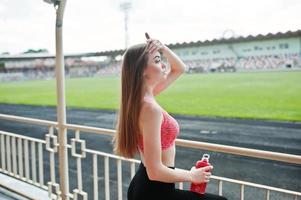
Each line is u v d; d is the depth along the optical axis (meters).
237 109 11.86
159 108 1.44
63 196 3.15
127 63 1.52
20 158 3.82
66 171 3.13
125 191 5.02
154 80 1.53
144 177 1.56
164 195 1.51
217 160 7.08
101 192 4.89
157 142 1.41
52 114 15.45
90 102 16.75
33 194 3.55
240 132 9.91
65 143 3.09
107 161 2.79
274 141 8.71
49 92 19.88
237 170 6.42
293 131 9.78
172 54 1.86
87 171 5.94
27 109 17.55
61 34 2.98
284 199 4.73
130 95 1.48
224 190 5.13
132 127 1.49
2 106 19.45
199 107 12.59
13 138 3.91
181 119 12.41
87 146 8.34
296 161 1.63
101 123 12.30
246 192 5.07
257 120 11.46
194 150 7.79
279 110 11.31
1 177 4.18
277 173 6.20
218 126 10.92
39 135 9.93
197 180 1.53
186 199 1.54
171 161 1.53
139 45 1.54
